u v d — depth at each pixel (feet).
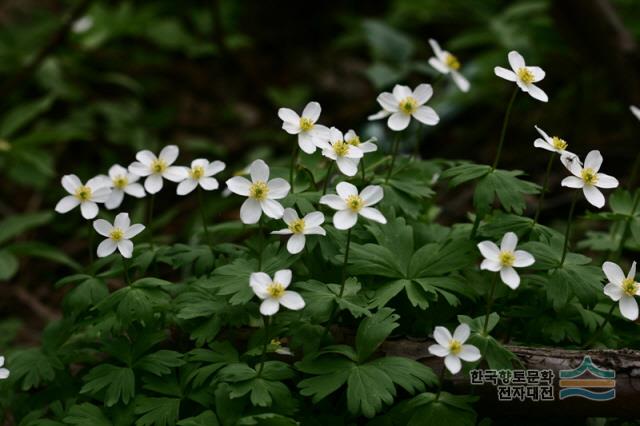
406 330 2.51
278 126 4.62
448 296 2.41
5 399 2.57
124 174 2.54
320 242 2.44
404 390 2.42
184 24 5.39
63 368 2.52
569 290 2.41
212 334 2.43
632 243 2.68
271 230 2.54
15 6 5.16
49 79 4.24
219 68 5.14
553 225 3.26
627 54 3.39
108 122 4.52
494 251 2.32
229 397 2.36
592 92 3.92
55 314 3.26
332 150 2.40
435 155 4.09
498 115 4.17
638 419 2.40
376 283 2.49
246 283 2.39
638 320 2.67
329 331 2.44
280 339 2.51
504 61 3.96
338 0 5.60
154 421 2.39
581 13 3.43
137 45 5.14
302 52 5.35
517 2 4.43
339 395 2.46
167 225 3.66
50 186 4.00
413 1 4.70
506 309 2.51
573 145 3.83
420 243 2.57
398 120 2.53
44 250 2.96
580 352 2.40
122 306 2.43
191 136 4.49
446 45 4.75
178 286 2.53
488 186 2.47
